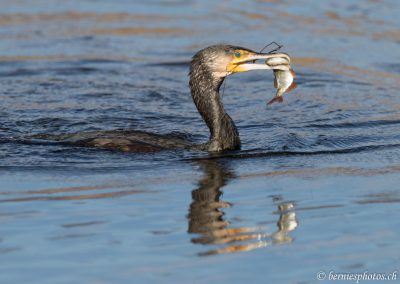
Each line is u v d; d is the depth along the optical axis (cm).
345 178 1138
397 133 1394
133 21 2373
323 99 1656
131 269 812
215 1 2622
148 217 971
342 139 1358
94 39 2181
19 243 884
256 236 909
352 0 2558
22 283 780
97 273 803
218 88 1305
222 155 1267
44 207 1010
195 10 2500
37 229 929
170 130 1436
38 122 1467
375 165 1207
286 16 2394
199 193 1069
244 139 1372
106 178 1143
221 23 2323
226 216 977
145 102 1630
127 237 903
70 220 961
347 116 1520
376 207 1001
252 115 1545
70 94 1680
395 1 2522
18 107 1570
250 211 995
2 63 1941
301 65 1917
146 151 1276
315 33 2198
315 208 1004
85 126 1453
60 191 1080
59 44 2133
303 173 1167
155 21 2364
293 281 787
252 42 2100
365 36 2167
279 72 1262
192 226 938
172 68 1912
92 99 1644
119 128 1440
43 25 2334
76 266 820
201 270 812
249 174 1162
